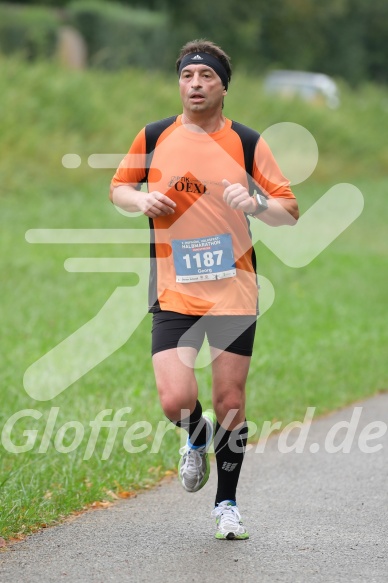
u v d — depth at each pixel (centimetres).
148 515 1573
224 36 11781
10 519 1475
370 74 14588
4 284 3509
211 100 1402
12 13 8362
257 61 12112
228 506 1447
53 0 9862
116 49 9269
